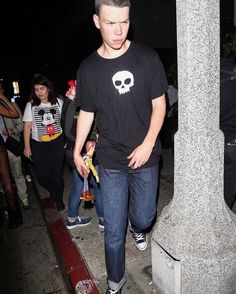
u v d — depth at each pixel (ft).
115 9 5.75
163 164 18.02
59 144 12.40
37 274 10.28
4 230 13.23
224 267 6.49
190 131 6.27
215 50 5.93
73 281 8.99
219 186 6.57
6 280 10.14
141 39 25.08
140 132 6.76
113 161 6.91
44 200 15.30
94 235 11.09
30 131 12.28
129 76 6.35
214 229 6.56
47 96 12.01
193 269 6.56
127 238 10.36
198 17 5.71
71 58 50.42
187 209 6.68
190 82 6.03
